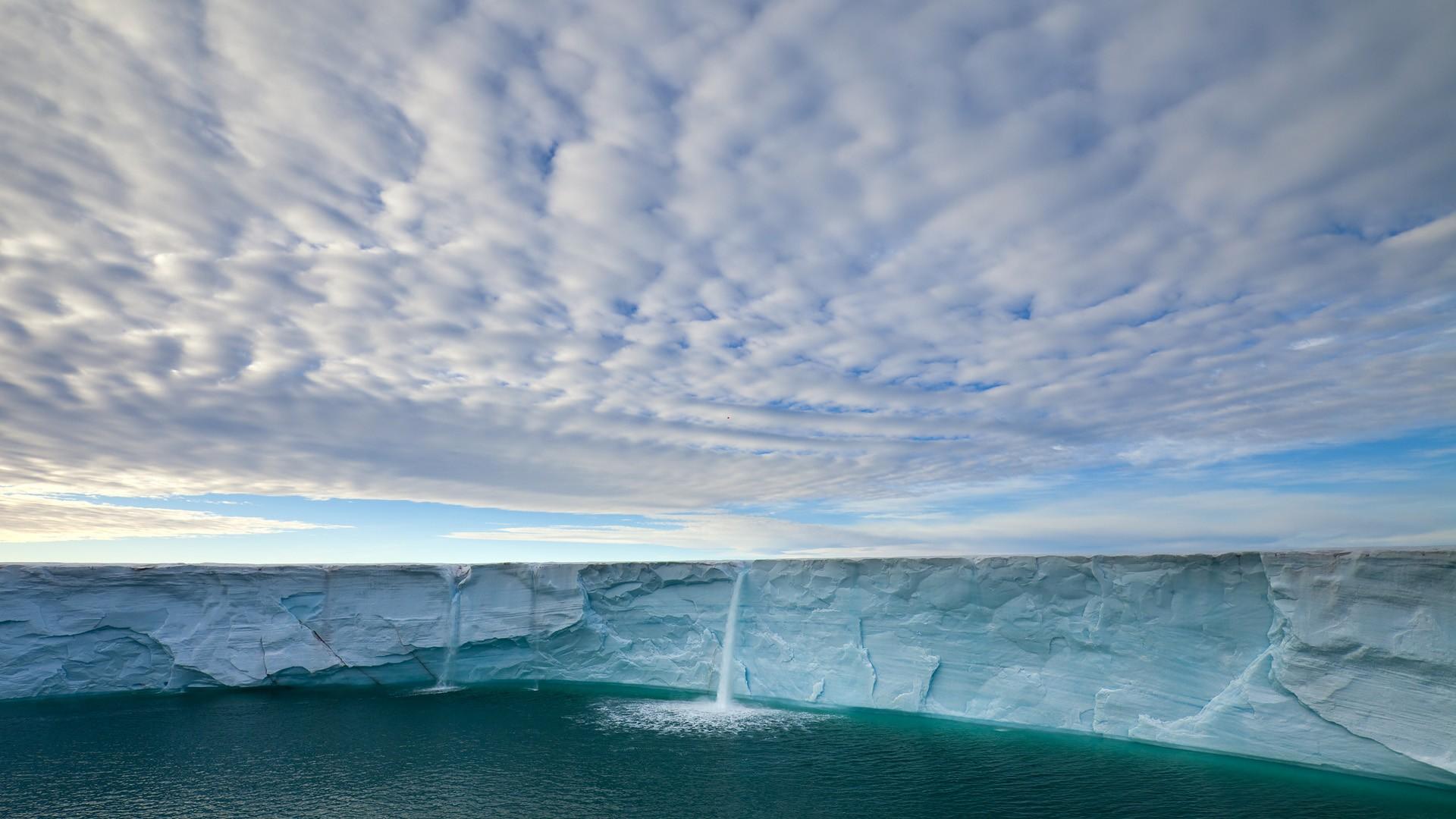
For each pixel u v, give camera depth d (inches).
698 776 932.0
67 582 1406.3
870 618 1312.7
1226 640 1016.9
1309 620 926.4
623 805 833.5
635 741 1096.2
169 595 1467.8
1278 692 957.8
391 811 820.6
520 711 1298.0
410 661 1507.1
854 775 932.0
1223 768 935.0
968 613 1224.8
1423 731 839.1
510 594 1526.8
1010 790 871.1
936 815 800.9
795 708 1322.6
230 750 1044.5
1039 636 1160.2
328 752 1037.2
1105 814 791.7
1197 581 1046.4
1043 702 1132.5
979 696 1191.6
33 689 1375.5
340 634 1493.6
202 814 812.0
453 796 862.5
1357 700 886.4
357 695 1425.9
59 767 968.9
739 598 1449.3
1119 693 1071.0
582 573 1512.1
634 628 1491.1
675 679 1432.1
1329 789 850.8
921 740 1095.6
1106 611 1107.9
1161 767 947.3
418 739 1107.3
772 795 864.9
